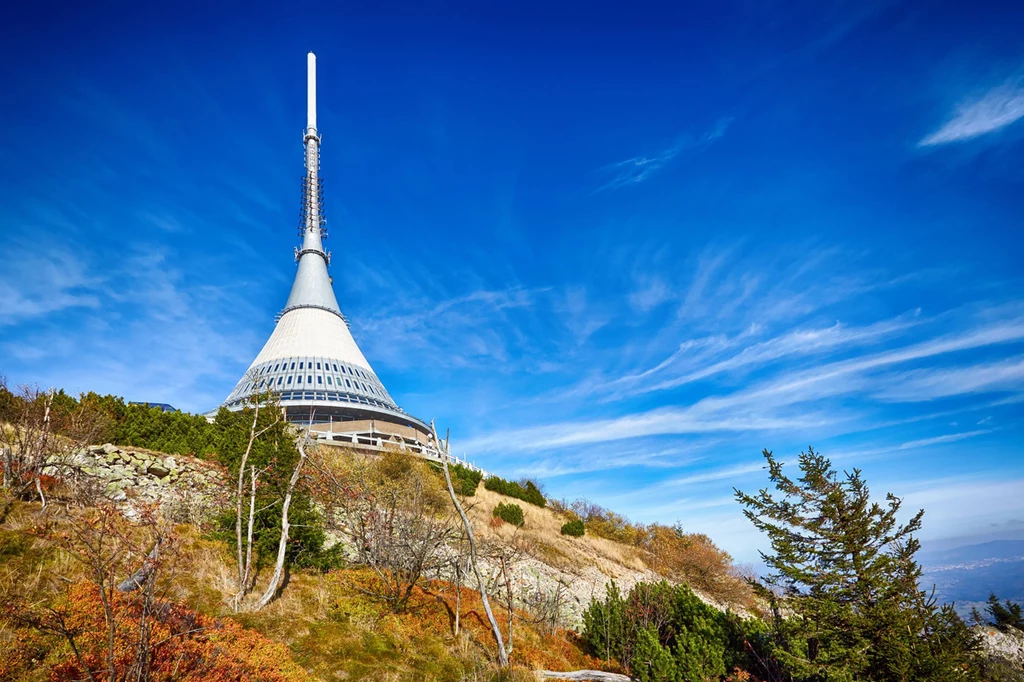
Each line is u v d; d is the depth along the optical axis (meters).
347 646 13.04
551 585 26.30
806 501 17.12
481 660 14.33
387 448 37.16
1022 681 18.02
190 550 15.37
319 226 88.50
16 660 8.82
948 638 14.17
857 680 14.52
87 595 10.93
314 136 93.62
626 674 16.83
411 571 18.22
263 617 13.24
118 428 22.47
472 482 38.84
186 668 9.80
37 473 15.34
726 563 44.41
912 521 15.90
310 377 64.06
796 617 16.84
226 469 19.73
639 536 47.56
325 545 19.73
